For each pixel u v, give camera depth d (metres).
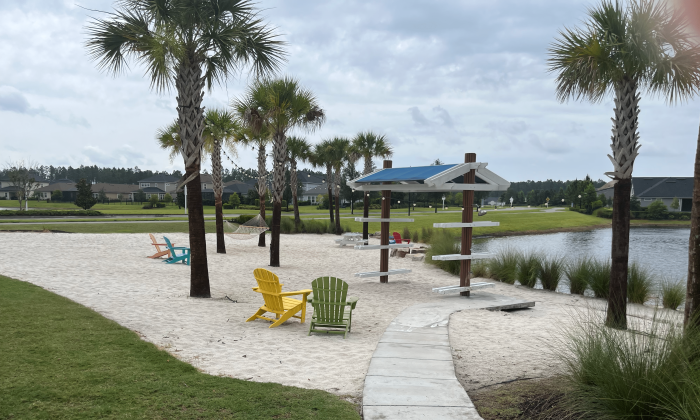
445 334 7.16
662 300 11.28
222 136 19.30
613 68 7.97
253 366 5.62
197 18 10.01
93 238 21.98
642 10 7.77
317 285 7.55
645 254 27.27
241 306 9.70
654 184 83.88
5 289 9.12
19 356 5.25
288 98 15.62
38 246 17.78
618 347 4.26
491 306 9.93
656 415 3.69
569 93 8.98
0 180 107.75
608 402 3.96
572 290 12.98
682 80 8.01
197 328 7.49
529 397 4.55
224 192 96.62
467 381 5.15
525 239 39.38
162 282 11.83
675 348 4.00
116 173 169.12
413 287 13.21
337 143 30.78
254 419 3.91
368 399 4.40
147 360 5.39
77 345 5.80
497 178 11.85
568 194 94.88
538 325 8.38
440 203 90.06
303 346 6.75
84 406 4.03
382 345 6.46
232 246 22.27
